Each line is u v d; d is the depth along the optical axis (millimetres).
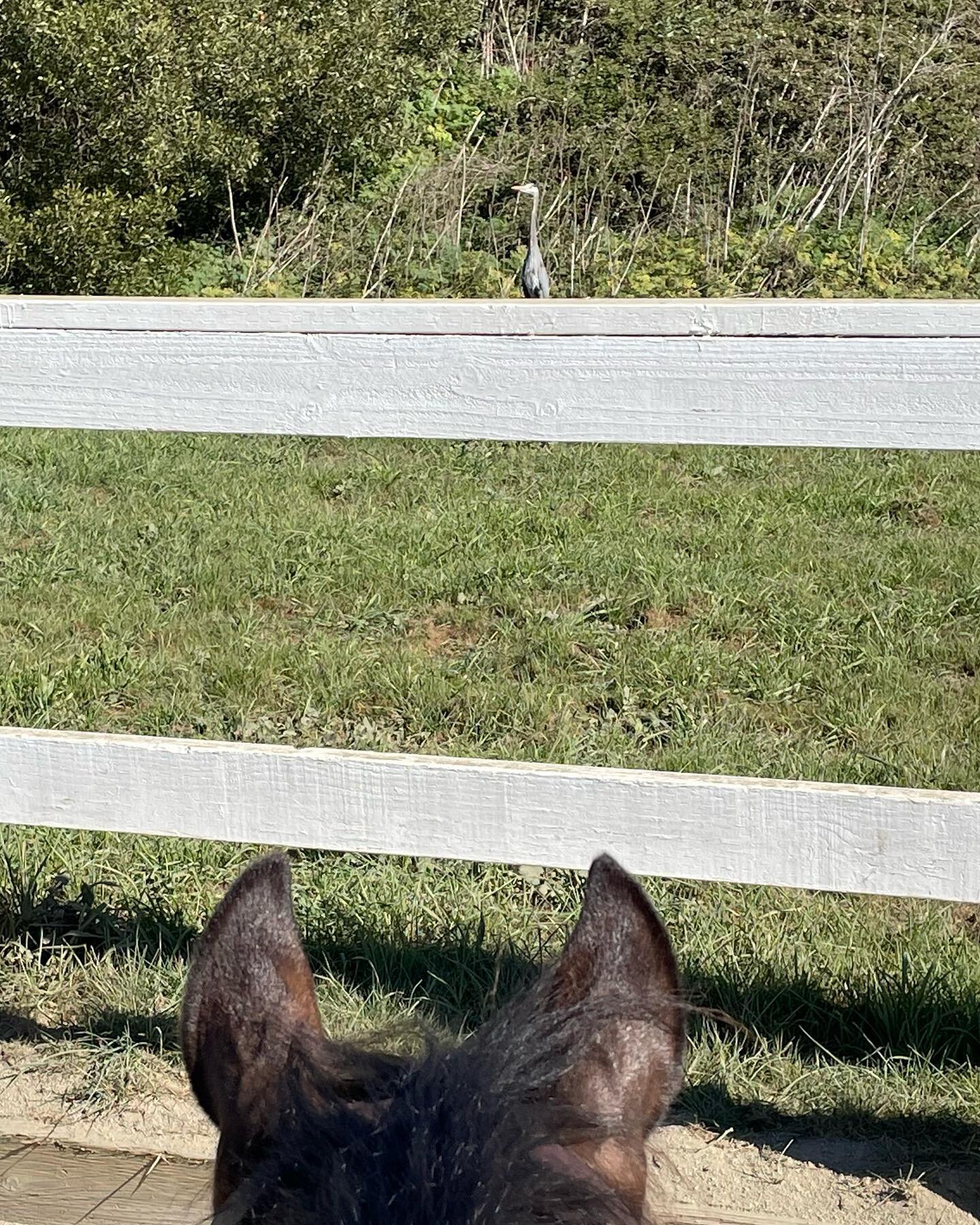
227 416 2785
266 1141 1298
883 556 6820
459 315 2674
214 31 12867
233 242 13922
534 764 2871
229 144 12906
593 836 2814
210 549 6863
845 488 8008
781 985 3426
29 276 11906
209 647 5660
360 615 6094
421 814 2879
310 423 2756
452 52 16859
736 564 6684
